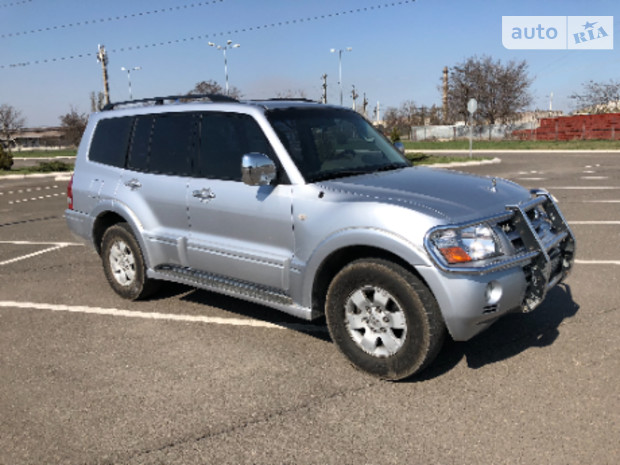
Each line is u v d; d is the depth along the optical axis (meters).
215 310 5.62
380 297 3.87
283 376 4.11
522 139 52.00
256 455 3.16
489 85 58.03
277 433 3.37
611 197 12.06
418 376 4.02
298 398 3.78
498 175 18.16
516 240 3.86
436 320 3.69
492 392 3.74
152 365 4.39
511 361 4.18
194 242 5.05
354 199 4.01
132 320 5.42
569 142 40.62
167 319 5.41
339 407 3.64
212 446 3.26
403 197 3.92
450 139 57.56
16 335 5.14
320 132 4.79
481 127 55.88
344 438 3.29
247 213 4.60
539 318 4.99
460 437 3.25
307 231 4.20
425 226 3.63
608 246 7.56
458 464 3.00
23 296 6.36
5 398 3.94
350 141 4.93
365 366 4.02
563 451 3.07
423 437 3.27
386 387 3.88
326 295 4.28
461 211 3.76
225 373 4.20
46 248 9.08
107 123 6.16
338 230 3.98
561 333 4.64
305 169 4.39
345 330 4.10
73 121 84.06
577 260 6.87
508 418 3.42
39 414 3.70
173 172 5.29
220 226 4.84
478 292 3.55
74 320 5.49
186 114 5.27
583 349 4.33
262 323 5.22
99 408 3.75
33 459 3.21
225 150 4.87
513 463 2.99
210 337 4.92
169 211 5.28
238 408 3.68
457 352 4.37
